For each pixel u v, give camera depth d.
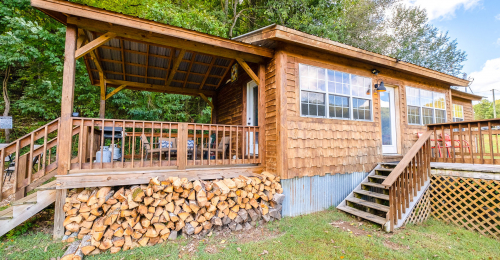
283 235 3.58
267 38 4.18
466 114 10.07
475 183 4.04
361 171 5.39
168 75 6.44
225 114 7.47
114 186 3.74
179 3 12.60
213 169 4.18
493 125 4.21
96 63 5.09
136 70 6.12
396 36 17.97
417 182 4.39
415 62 17.73
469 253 3.10
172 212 3.37
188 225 3.45
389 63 5.64
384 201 4.57
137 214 3.25
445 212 4.32
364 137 5.52
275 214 4.06
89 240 3.02
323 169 4.83
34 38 8.72
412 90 6.64
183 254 3.01
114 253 3.02
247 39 4.56
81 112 10.54
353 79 5.49
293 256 2.96
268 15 13.05
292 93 4.54
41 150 3.79
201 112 13.22
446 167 4.40
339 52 4.85
